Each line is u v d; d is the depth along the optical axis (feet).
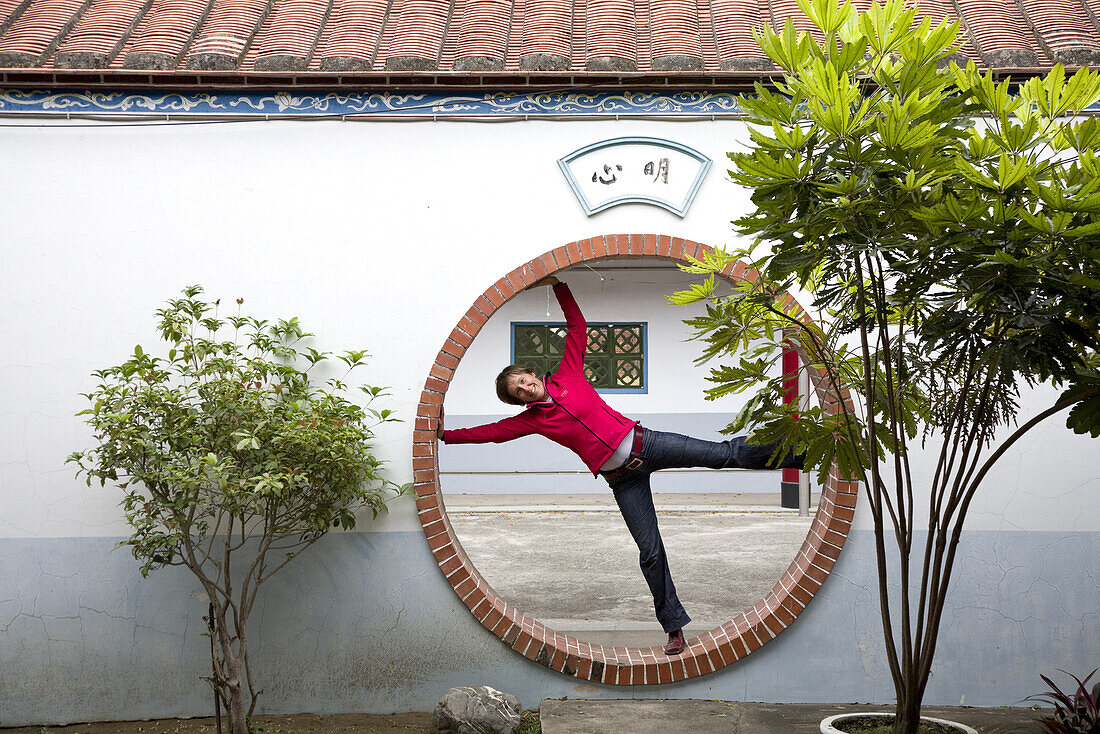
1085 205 9.70
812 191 11.18
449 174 17.26
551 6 19.60
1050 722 13.56
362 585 17.01
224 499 15.23
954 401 13.30
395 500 17.06
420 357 17.17
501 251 17.25
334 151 17.24
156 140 17.13
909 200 11.00
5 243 16.94
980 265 10.71
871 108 11.57
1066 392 12.08
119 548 16.92
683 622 17.07
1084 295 10.61
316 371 17.04
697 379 49.73
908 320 13.08
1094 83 11.49
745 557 33.14
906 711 13.12
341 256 17.19
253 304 17.08
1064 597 16.94
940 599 13.06
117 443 15.15
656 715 16.02
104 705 16.87
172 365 16.89
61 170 17.02
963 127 11.24
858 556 17.01
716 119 17.24
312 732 16.12
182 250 17.08
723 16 19.26
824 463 14.12
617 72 16.84
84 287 16.98
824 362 13.83
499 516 44.96
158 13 18.94
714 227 17.22
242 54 17.44
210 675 16.90
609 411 17.08
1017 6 19.35
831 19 11.27
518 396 16.92
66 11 18.89
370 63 16.94
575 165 17.29
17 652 16.79
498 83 17.03
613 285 49.80
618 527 41.47
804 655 16.98
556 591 28.09
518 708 16.05
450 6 19.67
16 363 16.87
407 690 17.01
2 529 16.78
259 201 17.17
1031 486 17.03
